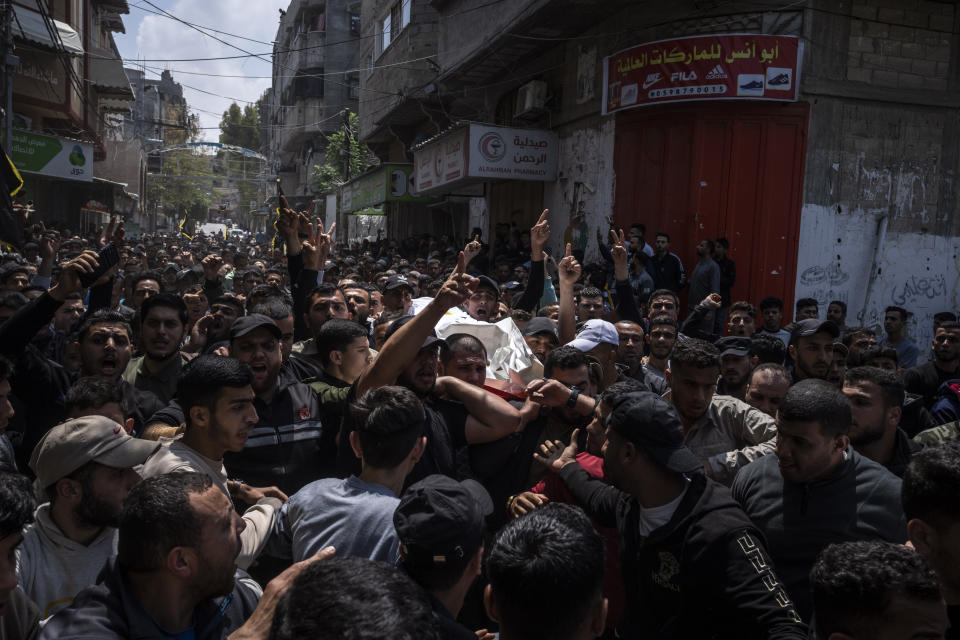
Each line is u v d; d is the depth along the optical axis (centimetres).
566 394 303
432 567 185
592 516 267
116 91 3112
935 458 186
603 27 1213
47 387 386
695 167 1036
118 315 407
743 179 1020
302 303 497
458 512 189
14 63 1487
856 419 309
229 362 270
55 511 222
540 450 301
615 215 1162
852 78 1016
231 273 1146
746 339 420
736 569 206
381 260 1609
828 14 997
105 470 221
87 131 2836
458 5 1675
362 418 242
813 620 170
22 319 353
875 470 255
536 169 1384
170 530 167
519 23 1236
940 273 1075
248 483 315
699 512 216
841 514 247
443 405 306
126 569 173
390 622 108
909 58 1033
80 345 400
